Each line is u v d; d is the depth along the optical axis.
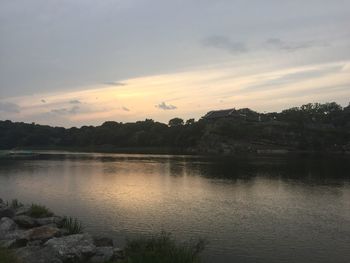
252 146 182.25
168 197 47.56
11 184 60.38
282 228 32.53
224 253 26.06
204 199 46.16
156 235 29.48
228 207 41.19
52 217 28.38
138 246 18.39
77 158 130.00
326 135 186.00
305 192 51.47
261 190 53.25
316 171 78.62
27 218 26.69
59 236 22.61
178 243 27.36
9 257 16.45
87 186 57.72
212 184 59.41
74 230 25.80
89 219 34.97
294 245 28.00
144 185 58.62
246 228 32.44
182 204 42.81
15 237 21.61
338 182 61.22
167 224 33.44
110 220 34.66
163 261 15.78
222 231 31.39
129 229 31.56
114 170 82.88
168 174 74.06
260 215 37.34
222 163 101.44
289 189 54.09
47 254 17.72
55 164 101.94
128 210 39.28
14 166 95.69
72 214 37.19
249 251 26.56
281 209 40.34
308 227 32.94
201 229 31.92
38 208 31.00
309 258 25.42
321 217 36.72
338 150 174.88
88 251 18.27
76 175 73.31
